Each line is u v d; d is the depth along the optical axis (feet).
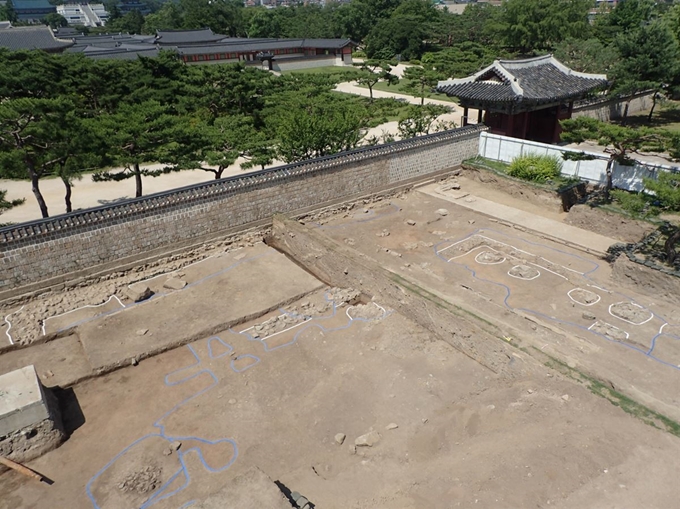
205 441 50.93
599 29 241.14
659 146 79.10
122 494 45.37
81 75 153.89
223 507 39.17
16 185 117.29
